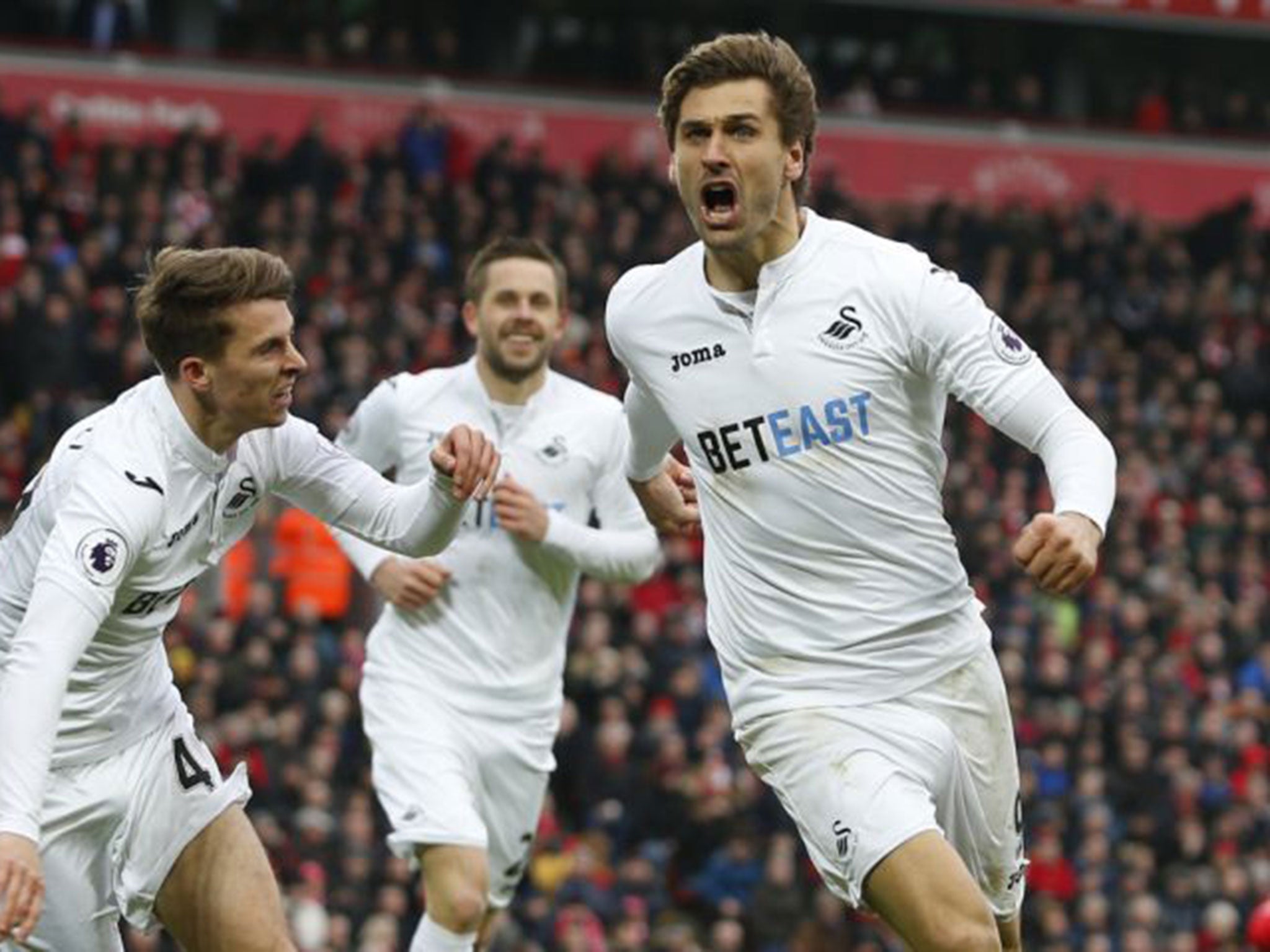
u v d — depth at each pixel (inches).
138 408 429.7
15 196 1449.3
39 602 403.9
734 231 427.5
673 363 445.7
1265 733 1338.6
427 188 1636.3
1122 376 1683.1
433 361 1425.9
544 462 613.0
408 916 1003.9
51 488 430.3
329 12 1971.0
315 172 1614.2
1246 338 1813.5
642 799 1117.7
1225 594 1491.1
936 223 1806.1
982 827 454.3
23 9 1847.9
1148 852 1190.3
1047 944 1125.7
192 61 1854.1
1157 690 1302.9
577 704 1151.6
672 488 509.7
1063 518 393.7
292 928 937.5
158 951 912.9
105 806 446.3
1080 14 2087.8
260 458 442.0
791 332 434.0
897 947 1080.8
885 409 433.7
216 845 450.3
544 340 606.5
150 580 431.8
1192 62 2303.2
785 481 438.0
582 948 1015.0
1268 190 2226.9
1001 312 1747.0
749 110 424.2
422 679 601.9
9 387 1296.8
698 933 1080.2
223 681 1037.8
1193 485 1588.3
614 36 2094.0
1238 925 1180.5
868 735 438.0
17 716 393.7
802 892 1098.1
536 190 1674.5
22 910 383.2
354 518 452.8
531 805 615.5
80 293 1332.4
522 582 601.9
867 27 2180.1
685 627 1206.3
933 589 442.6
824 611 440.1
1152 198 2194.9
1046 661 1286.9
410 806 589.6
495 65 2062.0
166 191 1526.8
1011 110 2207.2
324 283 1482.5
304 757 1019.9
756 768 452.8
